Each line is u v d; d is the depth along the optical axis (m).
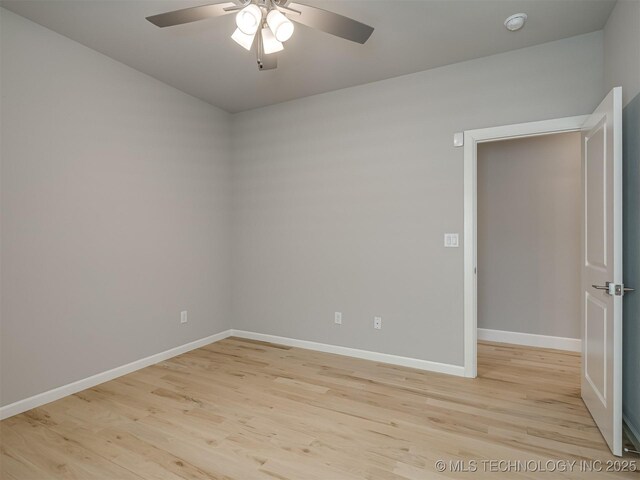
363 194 3.45
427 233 3.16
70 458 1.91
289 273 3.88
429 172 3.15
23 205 2.41
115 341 3.01
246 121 4.16
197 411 2.42
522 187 3.91
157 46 2.78
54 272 2.59
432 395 2.66
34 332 2.47
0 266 2.30
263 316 4.06
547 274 3.80
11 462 1.88
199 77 3.31
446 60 2.99
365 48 2.79
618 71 2.24
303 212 3.79
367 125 3.43
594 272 2.25
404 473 1.79
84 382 2.77
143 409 2.45
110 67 2.96
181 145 3.63
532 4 2.26
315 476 1.77
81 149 2.76
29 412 2.40
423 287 3.18
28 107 2.44
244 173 4.17
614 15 2.29
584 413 2.38
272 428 2.21
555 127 2.70
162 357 3.41
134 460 1.89
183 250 3.65
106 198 2.94
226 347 3.83
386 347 3.35
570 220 3.70
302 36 2.61
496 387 2.79
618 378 1.89
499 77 2.89
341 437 2.11
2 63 2.30
